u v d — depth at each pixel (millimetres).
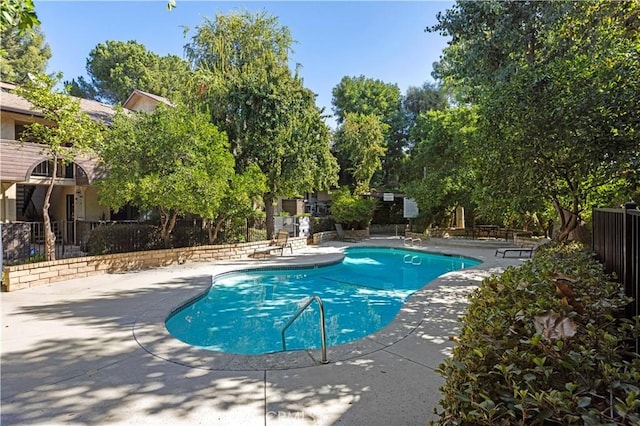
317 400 3422
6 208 12898
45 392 3600
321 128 17203
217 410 3260
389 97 34281
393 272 13531
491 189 7449
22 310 6625
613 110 4922
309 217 20719
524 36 9867
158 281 9367
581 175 6086
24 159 12297
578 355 1678
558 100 5672
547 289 2803
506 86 6875
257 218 16625
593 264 4371
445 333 5363
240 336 7047
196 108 13945
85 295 7828
